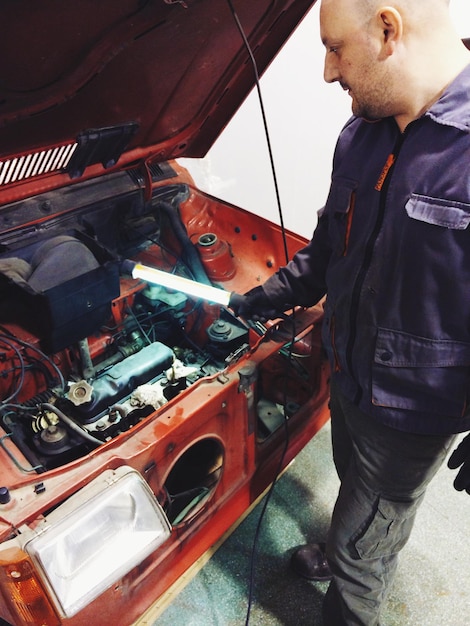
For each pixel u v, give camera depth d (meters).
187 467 1.61
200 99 1.65
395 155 1.07
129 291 1.72
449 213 0.96
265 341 1.52
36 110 1.25
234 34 1.40
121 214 1.82
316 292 1.48
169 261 1.94
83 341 1.55
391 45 0.93
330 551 1.41
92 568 1.09
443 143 0.98
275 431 1.75
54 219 1.62
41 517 1.04
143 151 1.73
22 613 1.10
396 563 1.45
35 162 1.48
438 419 1.15
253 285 1.88
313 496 2.00
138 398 1.46
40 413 1.36
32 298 1.38
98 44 1.17
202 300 1.79
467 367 1.08
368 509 1.31
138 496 1.13
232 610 1.66
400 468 1.24
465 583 1.74
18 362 1.44
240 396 1.42
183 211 2.01
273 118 2.62
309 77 2.38
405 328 1.10
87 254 1.47
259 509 1.95
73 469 1.12
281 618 1.65
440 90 0.98
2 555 0.99
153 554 1.39
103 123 1.48
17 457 1.15
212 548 1.81
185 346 1.85
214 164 3.00
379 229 1.09
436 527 1.90
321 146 2.56
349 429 1.34
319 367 1.77
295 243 1.83
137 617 1.43
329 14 0.95
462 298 1.02
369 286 1.12
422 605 1.68
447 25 0.96
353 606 1.44
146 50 1.28
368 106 1.02
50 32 1.07
